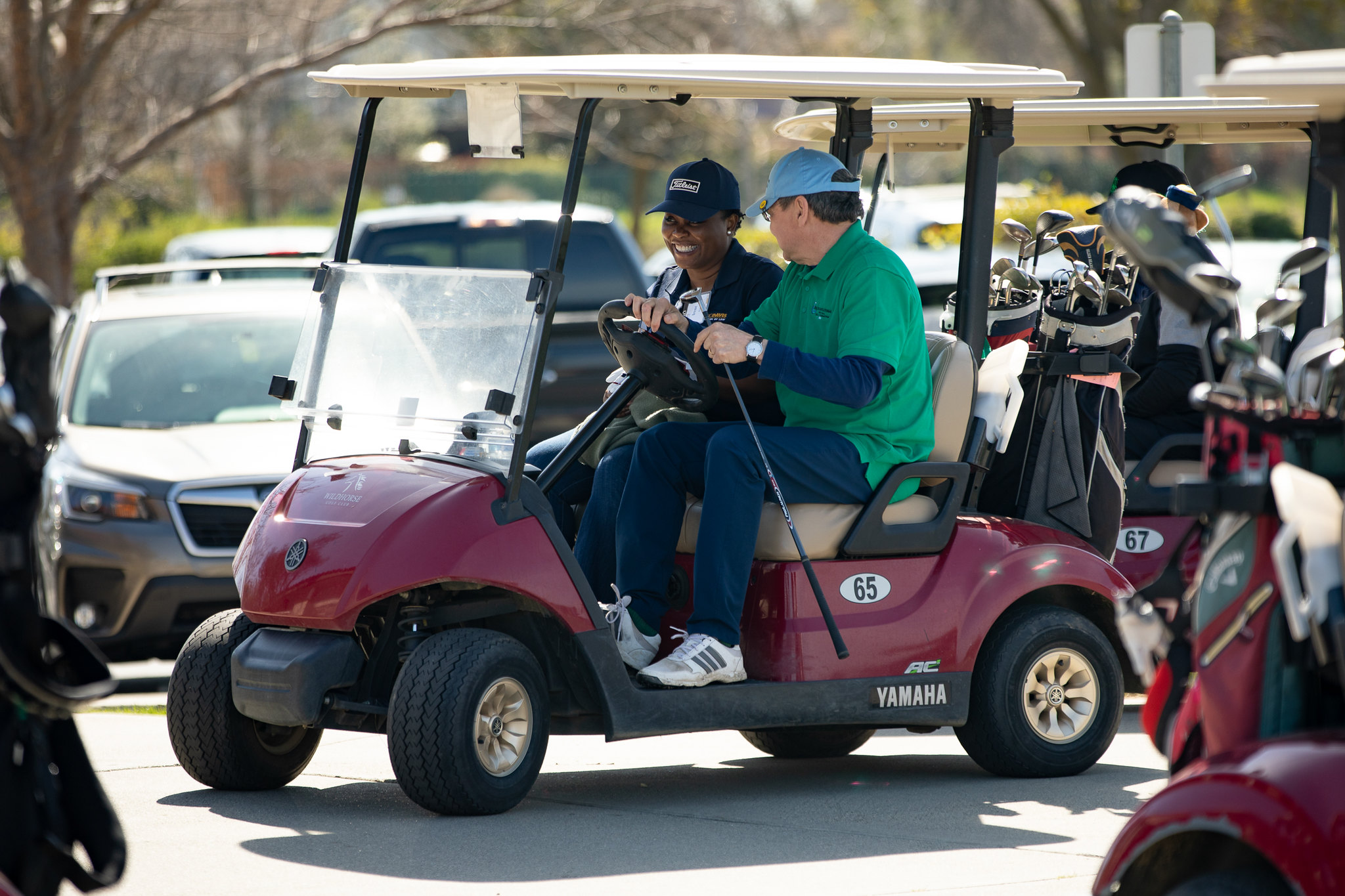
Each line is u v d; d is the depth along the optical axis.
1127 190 10.10
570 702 17.36
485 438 16.89
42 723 10.15
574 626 16.47
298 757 18.09
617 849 15.23
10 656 9.70
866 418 17.92
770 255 58.94
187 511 26.11
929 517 18.48
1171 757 11.12
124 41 40.50
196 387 28.78
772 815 16.80
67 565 25.95
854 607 17.81
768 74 16.69
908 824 16.36
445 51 71.69
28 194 36.28
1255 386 9.95
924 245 56.38
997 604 18.41
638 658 17.22
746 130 88.38
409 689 16.09
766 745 20.73
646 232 104.25
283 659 16.39
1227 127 23.80
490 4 38.88
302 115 113.94
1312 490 9.67
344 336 18.08
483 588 17.14
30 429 9.95
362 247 41.50
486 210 42.12
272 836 15.70
